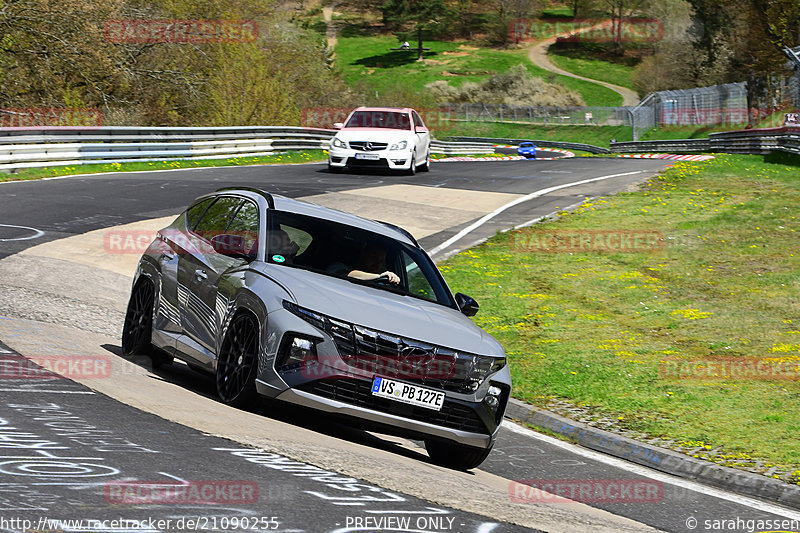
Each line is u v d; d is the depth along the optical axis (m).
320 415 15.20
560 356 29.28
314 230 18.38
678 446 20.88
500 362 16.72
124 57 94.31
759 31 172.75
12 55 82.44
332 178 66.31
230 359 16.56
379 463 13.73
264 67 99.50
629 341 31.20
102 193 50.53
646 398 24.98
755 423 22.69
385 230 19.72
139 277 20.91
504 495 13.68
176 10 101.19
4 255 31.83
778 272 41.12
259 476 11.26
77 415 13.12
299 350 15.18
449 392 15.85
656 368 27.91
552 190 65.06
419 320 16.27
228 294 16.98
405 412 15.54
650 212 55.69
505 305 35.94
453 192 62.12
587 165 88.75
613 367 28.00
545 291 38.22
